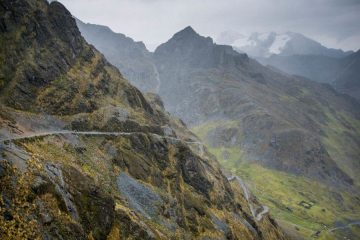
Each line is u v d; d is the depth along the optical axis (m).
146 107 140.50
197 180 113.25
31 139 67.44
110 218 61.56
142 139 103.38
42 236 46.56
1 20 89.19
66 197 54.84
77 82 102.56
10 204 45.75
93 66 116.00
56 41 105.19
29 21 96.88
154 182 94.81
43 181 51.91
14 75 85.19
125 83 129.00
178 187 103.12
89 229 56.31
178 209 92.62
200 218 99.38
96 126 95.38
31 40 95.44
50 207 50.44
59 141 75.75
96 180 71.25
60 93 93.44
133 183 85.81
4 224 43.56
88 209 58.06
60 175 57.28
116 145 93.69
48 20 106.75
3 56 85.38
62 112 90.50
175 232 82.44
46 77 93.19
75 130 88.62
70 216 52.97
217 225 103.56
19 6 95.56
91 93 104.44
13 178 48.44
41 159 57.72
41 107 86.12
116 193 75.88
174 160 110.25
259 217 160.12
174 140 116.06
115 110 106.19
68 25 113.62
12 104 79.75
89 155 80.75
